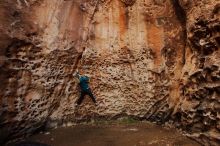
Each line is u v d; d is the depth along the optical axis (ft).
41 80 26.08
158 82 29.01
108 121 29.99
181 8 26.63
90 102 29.99
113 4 31.50
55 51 27.40
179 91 26.76
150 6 30.19
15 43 24.35
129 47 30.76
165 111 28.43
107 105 30.25
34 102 25.39
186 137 24.79
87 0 30.73
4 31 23.75
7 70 23.47
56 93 27.45
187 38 25.61
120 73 30.60
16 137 23.95
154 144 23.66
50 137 25.29
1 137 22.43
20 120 24.09
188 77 24.99
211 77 22.12
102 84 30.42
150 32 29.99
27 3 26.37
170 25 28.55
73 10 29.53
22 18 25.53
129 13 31.19
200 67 23.67
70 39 28.84
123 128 28.12
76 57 29.32
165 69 28.55
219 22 21.42
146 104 29.66
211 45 22.39
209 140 22.03
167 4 28.94
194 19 24.09
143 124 29.27
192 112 24.12
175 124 27.07
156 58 29.37
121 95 30.40
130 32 30.96
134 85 30.19
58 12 28.35
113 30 31.22
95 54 30.48
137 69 30.27
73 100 29.04
